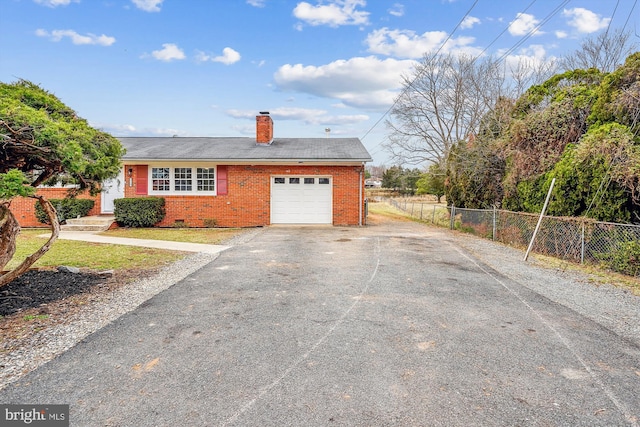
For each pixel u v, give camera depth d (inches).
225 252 346.0
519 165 434.6
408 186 1635.1
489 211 465.7
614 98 343.9
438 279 244.2
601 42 826.8
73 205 560.4
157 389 109.3
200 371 120.3
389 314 175.3
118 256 323.3
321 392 107.9
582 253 299.6
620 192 289.6
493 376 117.5
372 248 369.4
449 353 133.9
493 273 265.4
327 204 600.1
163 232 514.6
